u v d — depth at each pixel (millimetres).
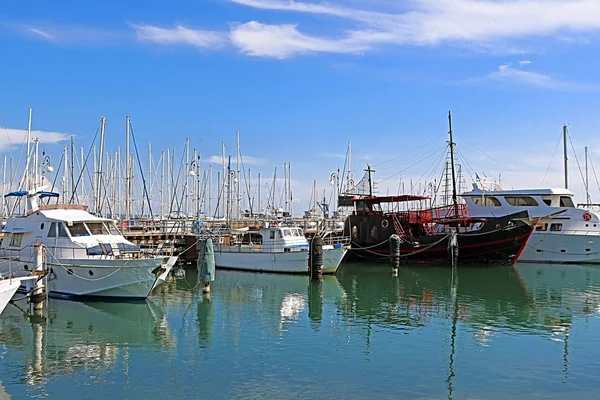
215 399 13758
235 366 16297
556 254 41469
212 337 19609
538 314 23453
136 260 24547
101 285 25234
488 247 38688
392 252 36625
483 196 43219
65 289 25844
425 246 40312
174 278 34281
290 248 36625
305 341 19062
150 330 20641
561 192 41750
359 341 19062
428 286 31656
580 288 30406
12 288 19688
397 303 26312
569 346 18328
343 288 30969
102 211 53375
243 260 37500
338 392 14188
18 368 16188
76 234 26812
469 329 20750
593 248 40375
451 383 14836
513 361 16719
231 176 59375
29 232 27391
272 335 19922
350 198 44750
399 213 42750
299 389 14414
